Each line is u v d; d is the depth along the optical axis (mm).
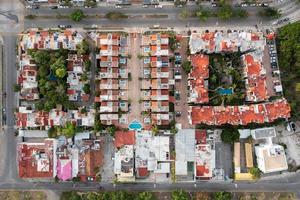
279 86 93875
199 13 92375
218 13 93312
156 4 94062
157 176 94438
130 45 94125
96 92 92812
